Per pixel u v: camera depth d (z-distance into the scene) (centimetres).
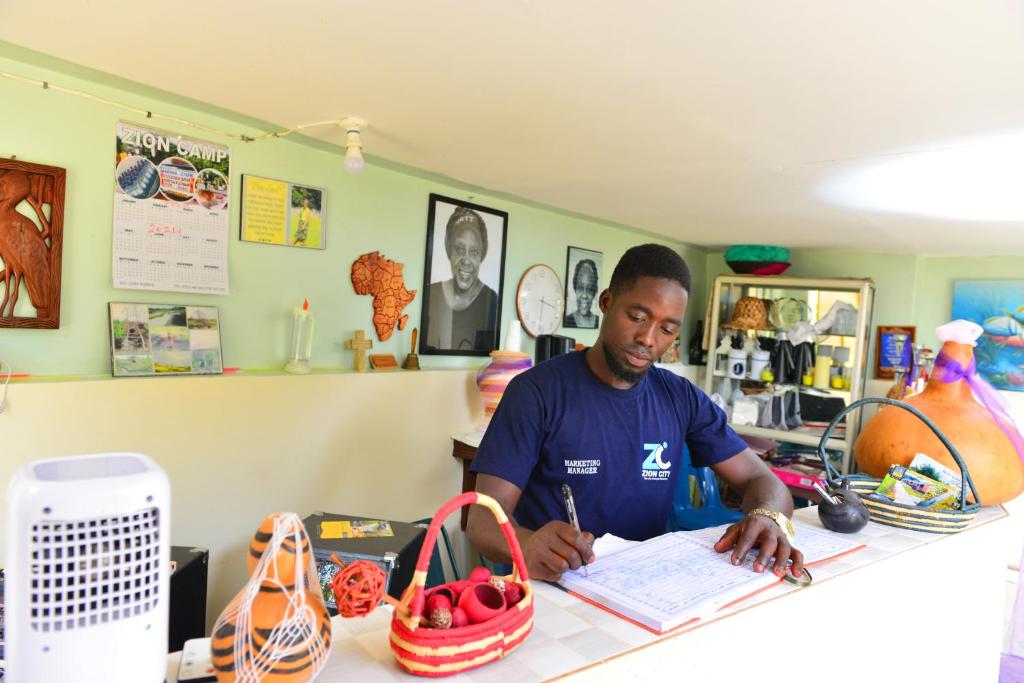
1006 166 198
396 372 246
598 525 136
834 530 129
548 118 180
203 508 195
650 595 89
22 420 160
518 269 307
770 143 191
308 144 221
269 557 60
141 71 159
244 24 130
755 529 107
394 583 176
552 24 123
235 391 200
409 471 254
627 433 136
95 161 175
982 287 380
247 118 197
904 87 143
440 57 142
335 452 228
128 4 123
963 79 136
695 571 100
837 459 384
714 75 143
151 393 182
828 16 112
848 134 178
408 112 181
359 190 239
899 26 114
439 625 69
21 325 163
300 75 157
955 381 159
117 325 180
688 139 192
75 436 168
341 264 236
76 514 54
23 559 53
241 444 202
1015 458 151
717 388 433
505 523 77
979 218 276
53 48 146
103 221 178
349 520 201
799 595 99
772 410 407
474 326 287
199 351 196
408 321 260
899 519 135
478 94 164
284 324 221
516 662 73
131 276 183
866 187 235
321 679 68
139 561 57
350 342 239
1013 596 296
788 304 412
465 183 268
